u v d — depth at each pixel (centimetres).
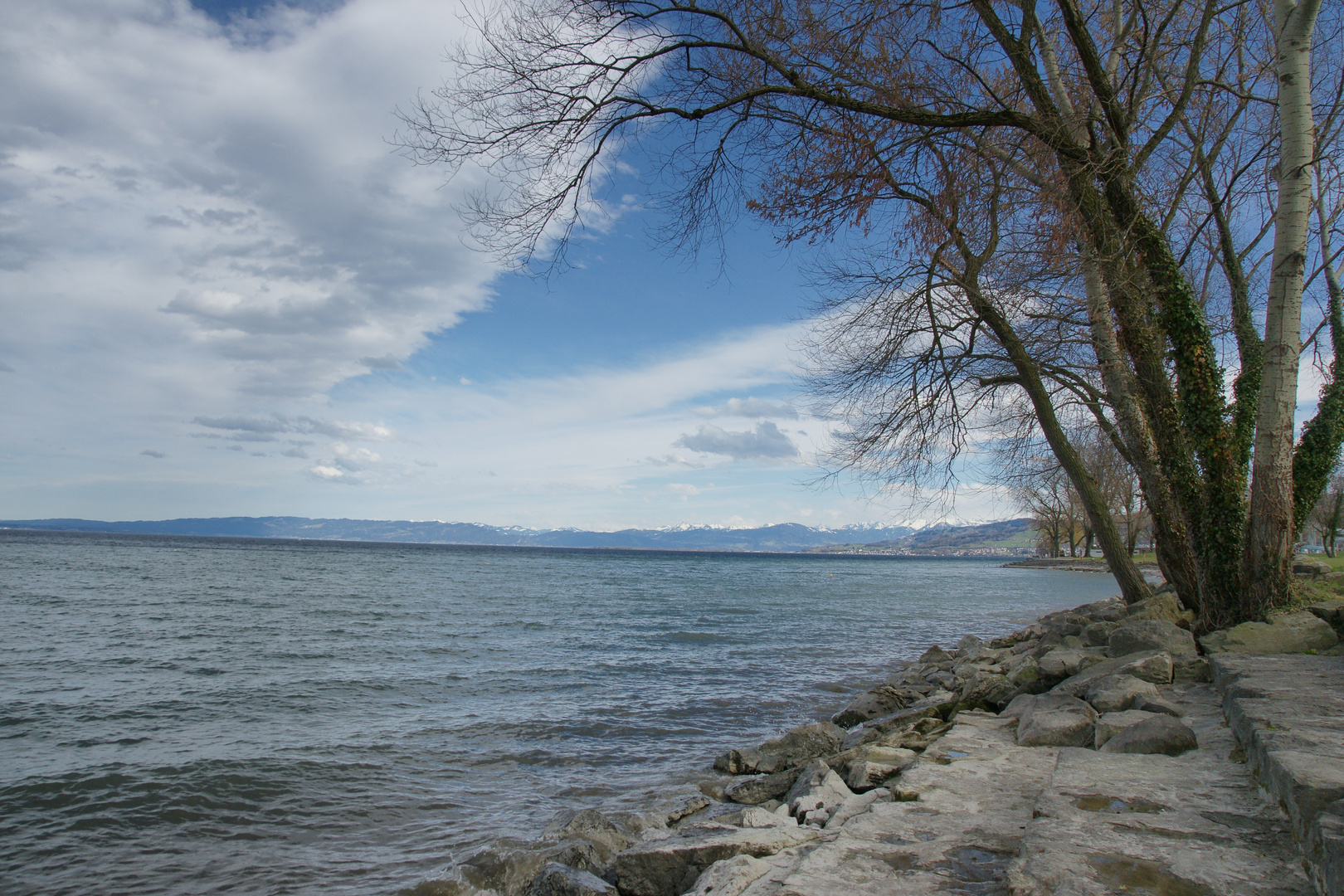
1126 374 1075
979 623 3030
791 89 816
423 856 670
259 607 2938
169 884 622
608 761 977
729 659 1870
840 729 1023
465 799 824
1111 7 1170
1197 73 931
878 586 6100
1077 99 1038
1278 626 797
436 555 12762
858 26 877
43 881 625
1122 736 543
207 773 886
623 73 849
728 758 930
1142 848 330
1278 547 851
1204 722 582
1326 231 1101
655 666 1725
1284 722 450
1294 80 826
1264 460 859
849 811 550
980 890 338
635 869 533
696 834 597
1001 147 1048
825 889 342
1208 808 386
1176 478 965
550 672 1616
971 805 477
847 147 919
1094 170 866
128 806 789
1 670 1504
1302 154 823
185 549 10106
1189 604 1030
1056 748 632
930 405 1283
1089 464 1855
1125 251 951
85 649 1791
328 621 2536
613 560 13262
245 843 702
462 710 1241
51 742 1007
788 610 3431
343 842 705
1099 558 9819
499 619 2723
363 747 1013
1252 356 1080
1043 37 1030
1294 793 331
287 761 941
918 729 859
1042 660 956
